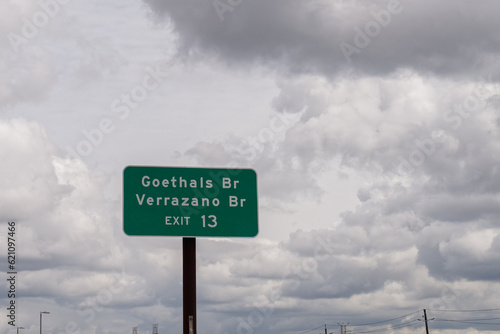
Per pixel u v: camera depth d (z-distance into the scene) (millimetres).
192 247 17109
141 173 17109
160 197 17094
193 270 17094
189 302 17047
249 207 17469
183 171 17297
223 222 17266
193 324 16922
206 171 17406
